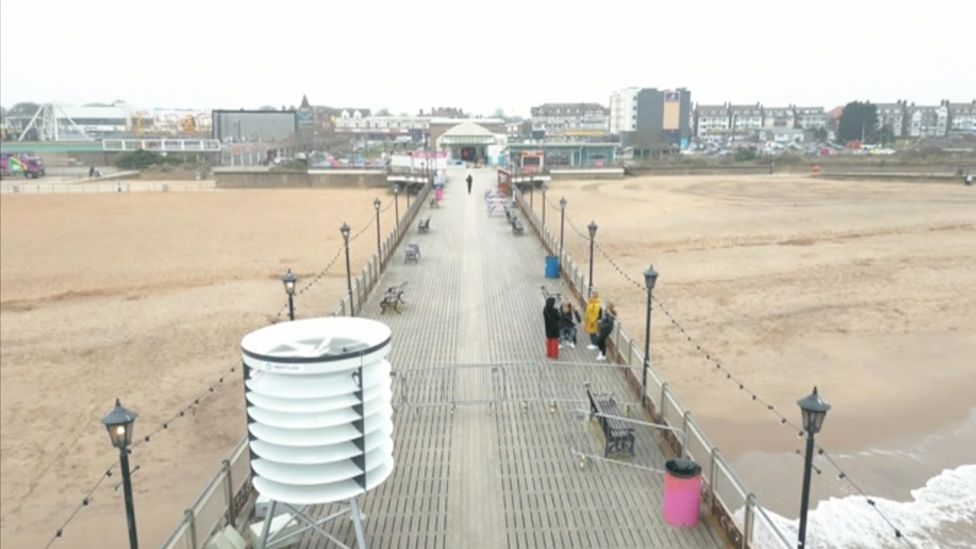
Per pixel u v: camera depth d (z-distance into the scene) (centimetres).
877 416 1739
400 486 1105
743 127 15600
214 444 1686
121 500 1465
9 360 2225
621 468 1148
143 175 8975
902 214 3853
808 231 4016
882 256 3228
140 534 1347
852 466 1506
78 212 5519
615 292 2914
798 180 6775
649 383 1316
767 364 2120
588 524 995
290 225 4766
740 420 1750
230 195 6650
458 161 8788
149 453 1648
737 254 3603
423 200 4550
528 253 2973
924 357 2123
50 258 3741
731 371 2069
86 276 3312
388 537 972
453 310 2084
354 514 875
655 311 2647
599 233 4353
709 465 1007
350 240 4109
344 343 909
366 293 2188
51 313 2720
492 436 1270
